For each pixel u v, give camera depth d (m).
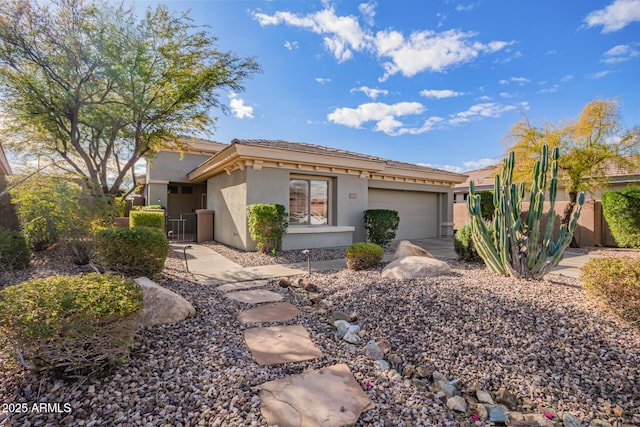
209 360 3.07
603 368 2.96
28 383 2.52
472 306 4.18
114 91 8.81
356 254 7.28
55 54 7.92
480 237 6.14
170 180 16.30
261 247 9.55
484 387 2.86
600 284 3.79
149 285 4.09
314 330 4.00
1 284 5.48
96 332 2.52
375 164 12.01
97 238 5.93
